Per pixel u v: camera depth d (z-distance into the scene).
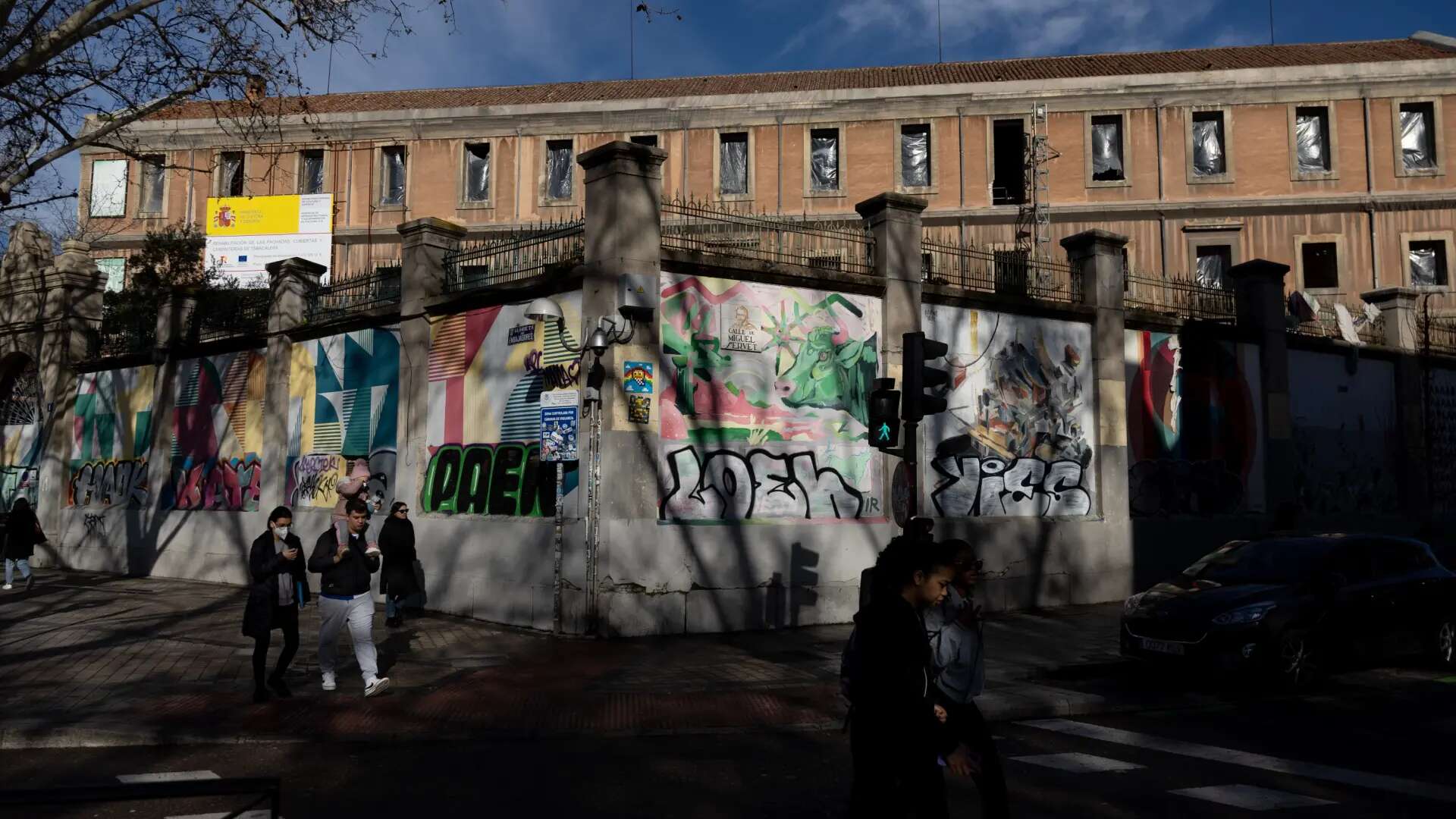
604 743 7.86
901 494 10.32
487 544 14.03
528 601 13.23
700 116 33.84
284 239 34.59
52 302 24.48
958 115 33.06
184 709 8.57
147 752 7.46
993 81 33.47
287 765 7.10
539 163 34.84
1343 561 11.16
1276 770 7.04
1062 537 16.00
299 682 9.88
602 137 34.56
